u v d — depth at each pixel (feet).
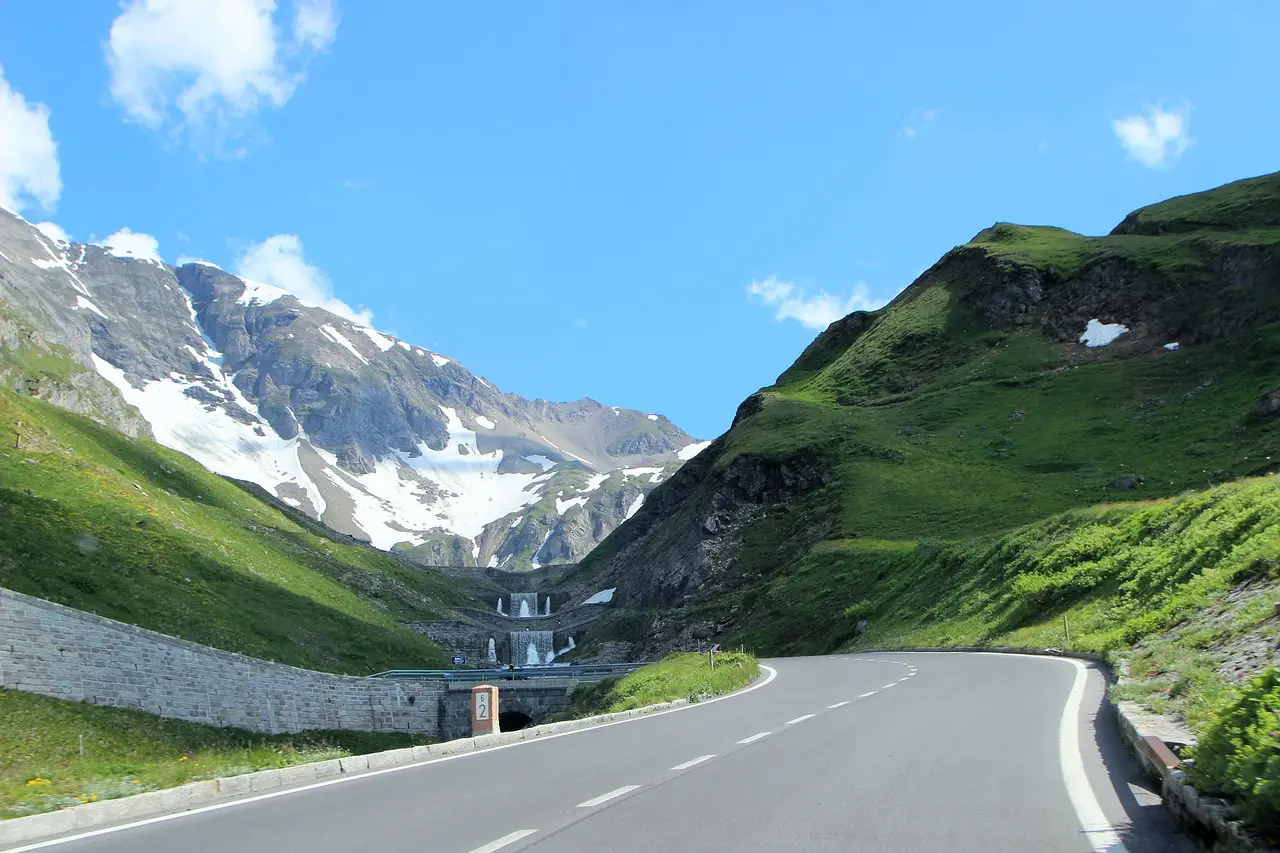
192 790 43.19
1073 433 350.23
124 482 257.96
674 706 87.51
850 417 421.18
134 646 130.41
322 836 33.73
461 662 274.98
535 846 31.48
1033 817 34.19
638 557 462.19
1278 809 26.21
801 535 334.65
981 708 67.92
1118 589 128.88
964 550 216.74
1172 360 382.63
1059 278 472.44
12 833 34.86
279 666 156.87
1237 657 58.80
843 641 231.09
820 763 47.37
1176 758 37.35
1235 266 409.08
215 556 233.76
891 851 30.04
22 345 627.05
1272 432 287.48
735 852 30.25
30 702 112.47
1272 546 85.51
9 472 211.20
